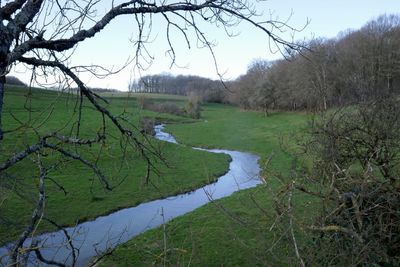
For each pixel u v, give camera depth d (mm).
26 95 4141
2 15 3256
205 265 12484
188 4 4031
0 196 5188
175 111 73188
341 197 6348
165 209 20672
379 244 7008
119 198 21812
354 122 9438
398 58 24047
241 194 21266
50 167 4660
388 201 6953
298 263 5656
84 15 3723
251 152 41750
